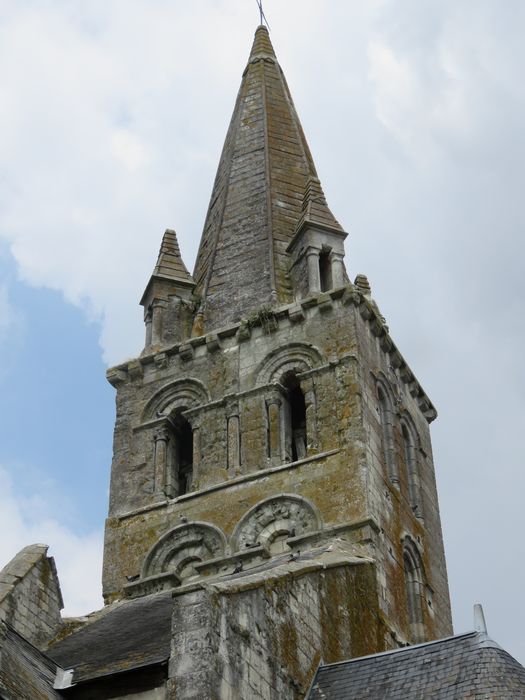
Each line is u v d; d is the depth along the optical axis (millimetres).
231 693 28219
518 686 28500
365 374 45375
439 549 46469
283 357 46406
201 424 46094
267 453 44406
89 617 39406
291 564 35719
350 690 30922
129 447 47062
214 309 50125
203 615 28578
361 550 40438
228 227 53219
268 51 61656
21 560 37375
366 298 47688
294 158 56031
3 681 27328
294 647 32125
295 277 49656
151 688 28375
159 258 52250
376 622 38062
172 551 43500
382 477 43594
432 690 29328
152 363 48781
